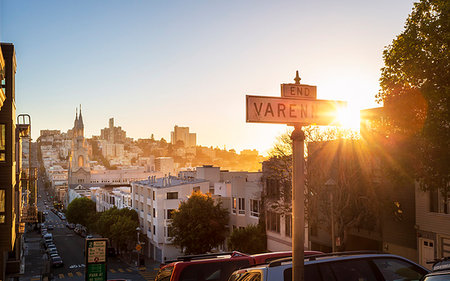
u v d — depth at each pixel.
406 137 17.62
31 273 61.75
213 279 9.90
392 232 28.03
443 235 24.30
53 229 135.25
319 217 33.38
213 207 54.09
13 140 29.06
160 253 70.44
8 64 28.70
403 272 7.01
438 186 17.66
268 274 6.34
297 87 5.63
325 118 5.72
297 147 5.45
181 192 69.69
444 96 15.80
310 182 32.19
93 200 133.00
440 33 16.28
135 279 54.94
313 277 6.51
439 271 5.48
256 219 48.84
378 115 19.88
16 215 39.47
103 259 18.52
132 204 85.38
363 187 29.09
